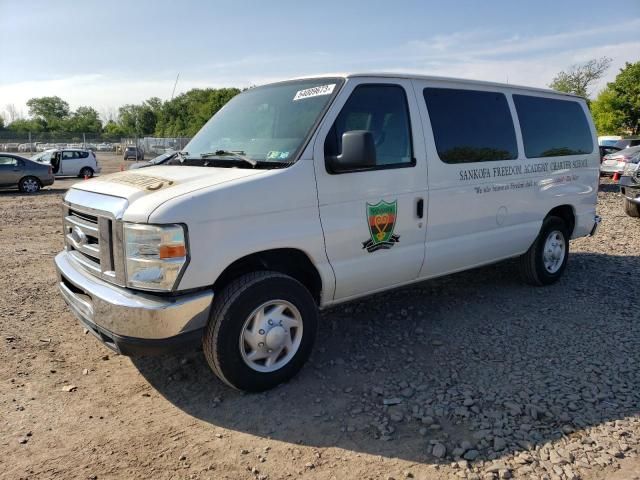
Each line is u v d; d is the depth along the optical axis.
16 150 40.53
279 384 3.77
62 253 4.32
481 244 5.05
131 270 3.27
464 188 4.79
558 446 3.05
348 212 3.96
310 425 3.31
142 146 38.06
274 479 2.82
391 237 4.27
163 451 3.05
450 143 4.69
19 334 4.68
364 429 3.26
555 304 5.48
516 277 6.42
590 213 6.52
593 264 7.12
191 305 3.26
